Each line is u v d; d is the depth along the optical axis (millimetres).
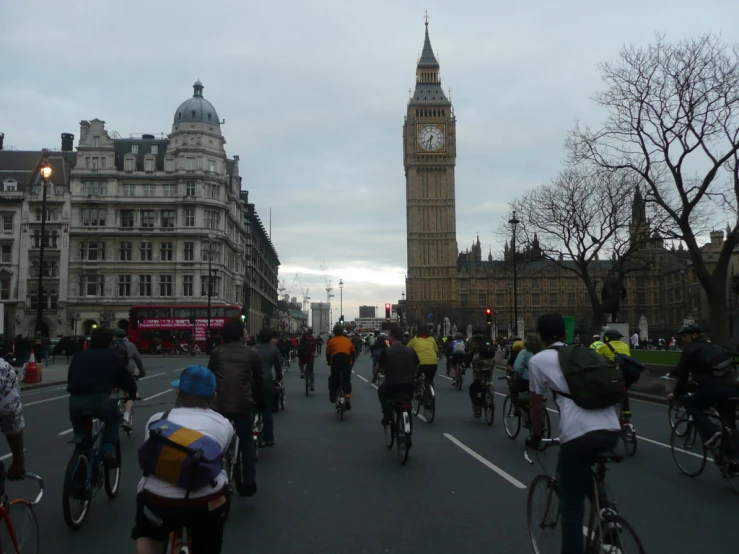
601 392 4629
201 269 70562
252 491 7547
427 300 145625
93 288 70188
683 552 5973
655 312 121562
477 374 15008
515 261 39844
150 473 3953
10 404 4578
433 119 152625
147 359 51500
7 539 4621
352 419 15633
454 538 6359
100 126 71375
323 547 6098
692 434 9453
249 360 7648
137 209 70875
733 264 73375
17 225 70375
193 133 71750
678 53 25672
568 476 4758
